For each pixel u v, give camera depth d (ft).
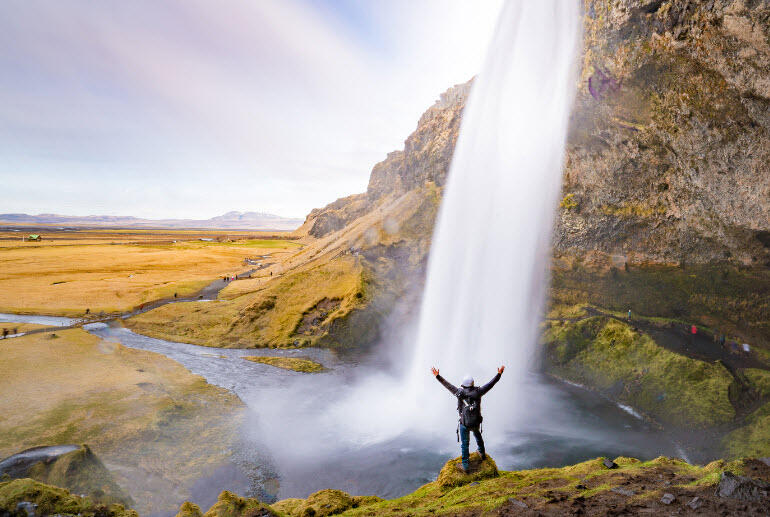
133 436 68.23
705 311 101.76
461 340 131.54
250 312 173.47
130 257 433.07
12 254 433.48
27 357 113.50
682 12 89.56
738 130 87.10
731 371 83.41
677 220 106.42
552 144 125.39
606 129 113.29
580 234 127.54
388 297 170.19
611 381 99.91
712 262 102.42
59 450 39.73
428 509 28.81
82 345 130.82
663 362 92.48
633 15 98.37
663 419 82.07
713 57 86.02
